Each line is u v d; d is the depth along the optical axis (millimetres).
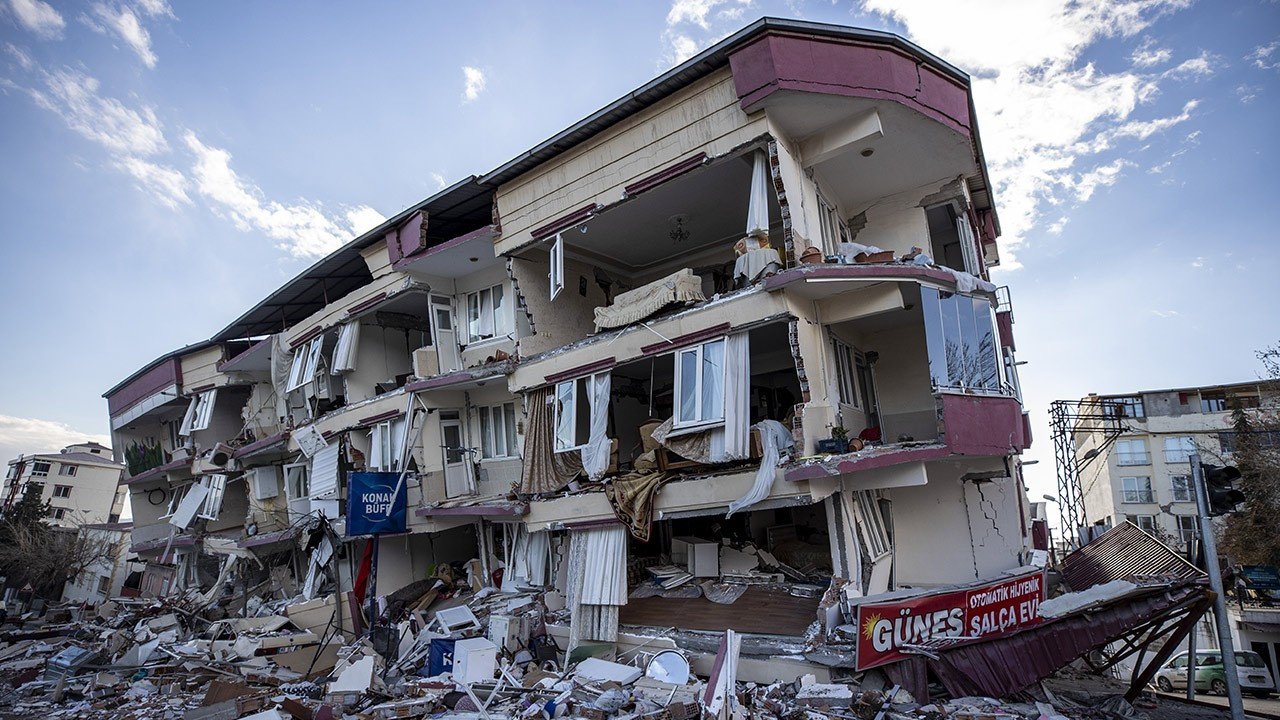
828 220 14133
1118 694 12117
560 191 15164
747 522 15172
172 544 29719
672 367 17109
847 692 9664
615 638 13094
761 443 11664
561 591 16000
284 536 22297
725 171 13375
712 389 12430
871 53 11852
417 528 17875
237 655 16266
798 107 11883
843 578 11406
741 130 12133
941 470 14609
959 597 10445
